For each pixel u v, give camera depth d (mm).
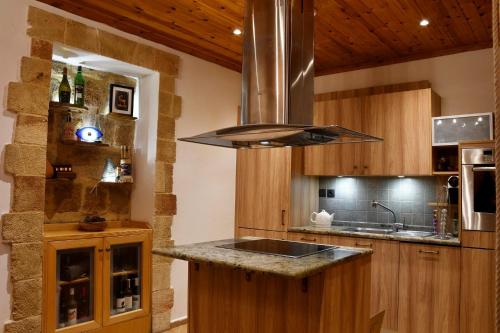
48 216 3398
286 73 2494
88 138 3617
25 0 2957
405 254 3525
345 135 2512
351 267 2422
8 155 2812
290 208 4316
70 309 3158
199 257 2227
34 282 2902
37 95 2967
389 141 3900
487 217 3164
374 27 3486
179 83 4125
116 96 3879
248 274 2375
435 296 3357
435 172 3656
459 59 3904
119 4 3137
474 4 3041
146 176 3908
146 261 3701
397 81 4270
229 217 4691
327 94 4668
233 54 4289
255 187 4605
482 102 3760
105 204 3838
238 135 2537
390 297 3574
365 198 4387
